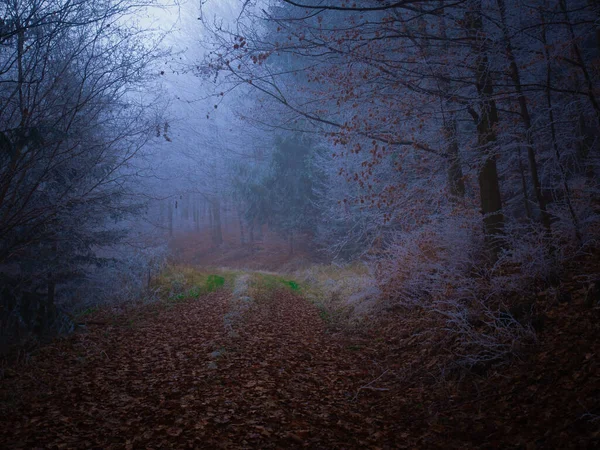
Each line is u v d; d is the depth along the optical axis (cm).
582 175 1023
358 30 828
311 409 549
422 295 961
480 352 596
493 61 825
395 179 1071
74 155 901
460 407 513
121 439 457
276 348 860
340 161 1352
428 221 1063
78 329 1023
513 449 390
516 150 1050
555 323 600
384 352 802
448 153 988
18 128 741
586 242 750
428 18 924
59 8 821
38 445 439
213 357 777
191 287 1672
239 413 526
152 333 1011
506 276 773
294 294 1648
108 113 1046
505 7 826
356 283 1364
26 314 920
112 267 1350
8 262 967
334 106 1023
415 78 886
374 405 566
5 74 867
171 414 522
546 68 875
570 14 848
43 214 926
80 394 601
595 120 959
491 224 890
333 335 973
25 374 688
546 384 484
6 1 748
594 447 348
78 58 898
